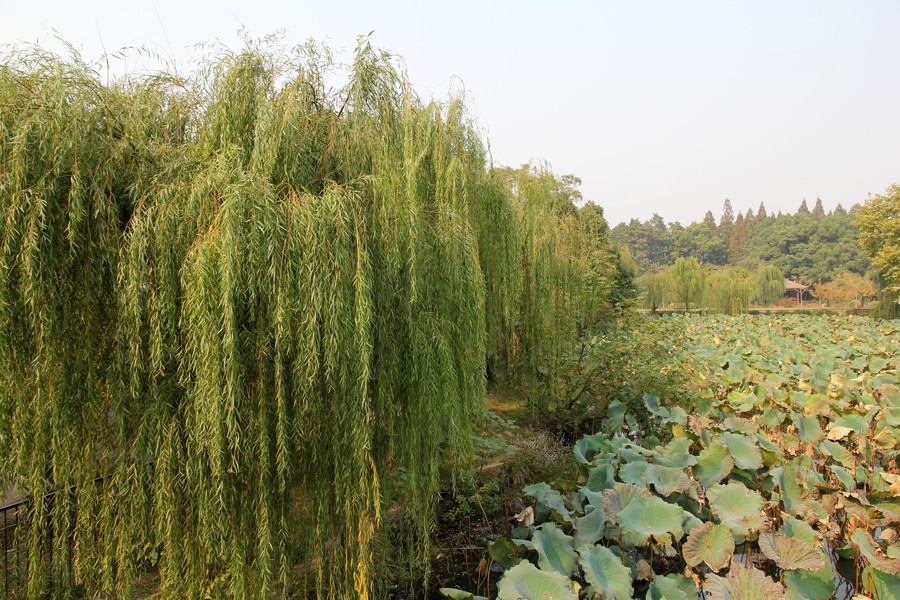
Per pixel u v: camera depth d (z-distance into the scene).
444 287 4.00
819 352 13.01
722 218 82.38
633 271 23.86
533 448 6.54
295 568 4.42
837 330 19.95
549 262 7.53
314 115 3.84
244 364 3.13
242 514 3.26
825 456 6.28
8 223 2.77
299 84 3.78
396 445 3.88
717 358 11.27
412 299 3.62
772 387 8.21
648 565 4.50
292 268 3.13
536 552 4.47
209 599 3.42
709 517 4.95
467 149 5.43
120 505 3.21
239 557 3.20
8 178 2.81
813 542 4.26
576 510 4.98
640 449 5.89
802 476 5.63
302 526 3.68
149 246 3.06
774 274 41.31
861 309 35.84
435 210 4.26
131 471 3.17
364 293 3.30
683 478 4.99
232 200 2.94
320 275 3.15
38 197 2.83
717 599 3.42
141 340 3.10
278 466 3.18
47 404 3.01
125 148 3.22
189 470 3.04
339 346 3.25
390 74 3.97
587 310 9.94
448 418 4.07
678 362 9.26
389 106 3.89
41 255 2.87
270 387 3.22
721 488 4.74
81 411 3.19
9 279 2.87
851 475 5.87
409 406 3.80
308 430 3.38
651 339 9.03
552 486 5.63
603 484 5.36
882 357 12.83
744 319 26.56
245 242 2.99
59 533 3.35
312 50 3.98
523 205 7.53
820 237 56.44
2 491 3.15
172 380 3.24
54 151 2.92
